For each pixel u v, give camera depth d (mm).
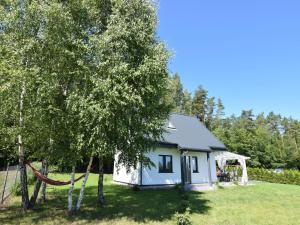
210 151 26984
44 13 12039
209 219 12555
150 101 13164
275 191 23625
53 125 12469
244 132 61188
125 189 21859
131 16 13086
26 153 14836
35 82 11875
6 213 12805
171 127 27172
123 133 12461
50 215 12562
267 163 60094
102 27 13734
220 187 25062
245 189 24328
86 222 11570
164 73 13031
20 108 12367
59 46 12227
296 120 98938
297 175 33406
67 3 13445
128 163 14305
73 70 12398
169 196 18891
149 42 13086
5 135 12883
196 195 19844
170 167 25047
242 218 12969
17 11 12328
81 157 12961
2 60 11938
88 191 20156
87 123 11766
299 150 69000
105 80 11516
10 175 26109
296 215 13969
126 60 12531
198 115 70500
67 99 11836
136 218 12453
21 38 12523
